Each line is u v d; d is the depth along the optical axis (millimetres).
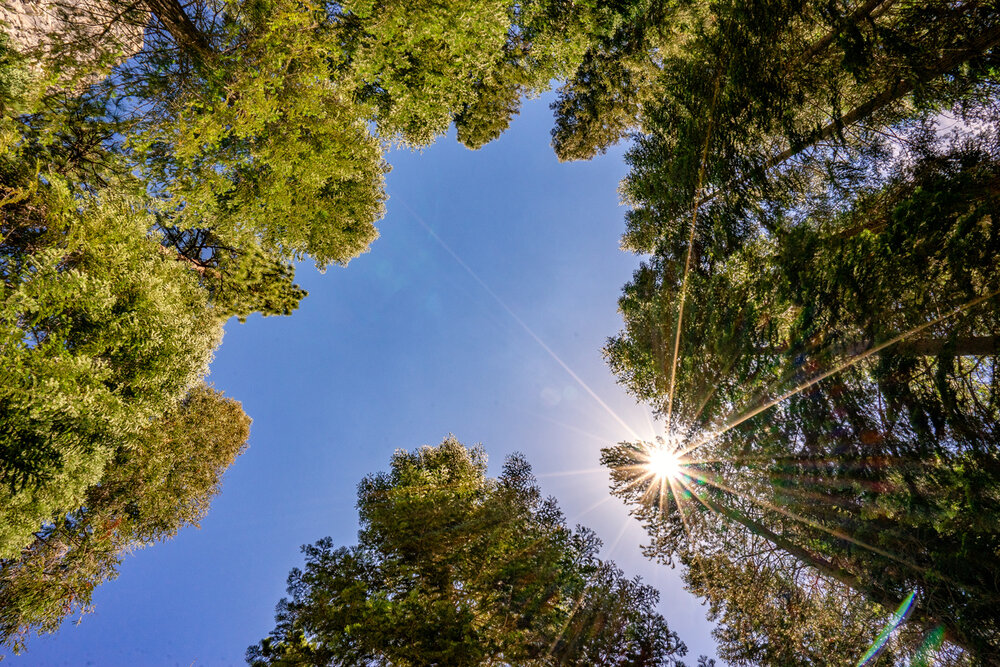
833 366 6469
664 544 11203
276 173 10422
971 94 6352
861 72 6863
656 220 12852
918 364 5418
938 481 5137
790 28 7641
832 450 6621
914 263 5523
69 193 7324
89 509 11453
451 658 7117
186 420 13977
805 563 8367
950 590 5164
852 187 7770
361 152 12250
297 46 8664
